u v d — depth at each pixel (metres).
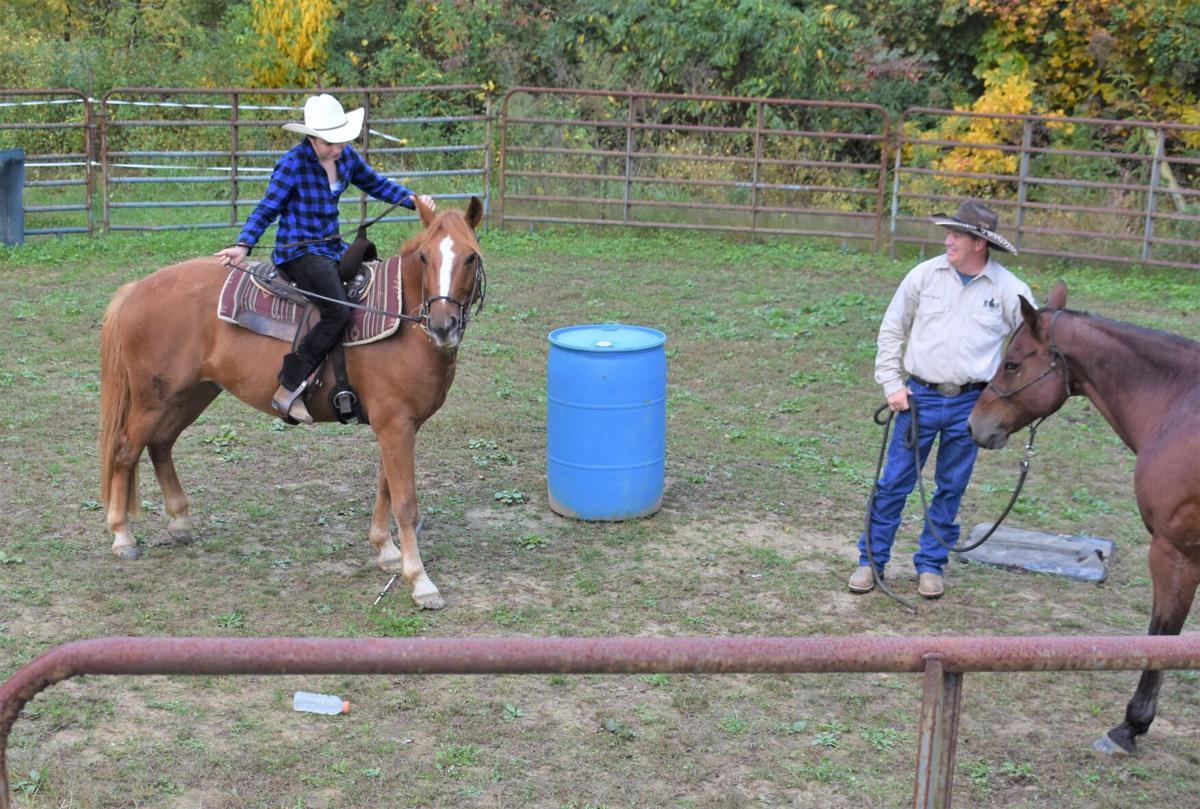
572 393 6.91
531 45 20.42
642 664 2.33
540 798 4.30
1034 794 4.47
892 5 19.03
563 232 16.02
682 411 9.34
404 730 4.75
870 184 17.75
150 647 2.25
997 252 14.93
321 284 5.74
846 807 4.33
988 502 7.72
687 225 15.72
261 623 5.63
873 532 6.23
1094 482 8.15
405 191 6.11
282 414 5.94
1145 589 6.43
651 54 18.44
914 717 5.00
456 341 5.43
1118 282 13.81
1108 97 18.25
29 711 4.73
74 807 4.10
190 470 7.70
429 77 19.53
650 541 6.84
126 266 13.24
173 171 17.34
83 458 7.71
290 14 19.20
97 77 18.28
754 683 5.25
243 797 4.24
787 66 17.89
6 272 12.79
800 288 13.24
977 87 19.58
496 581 6.22
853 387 10.04
